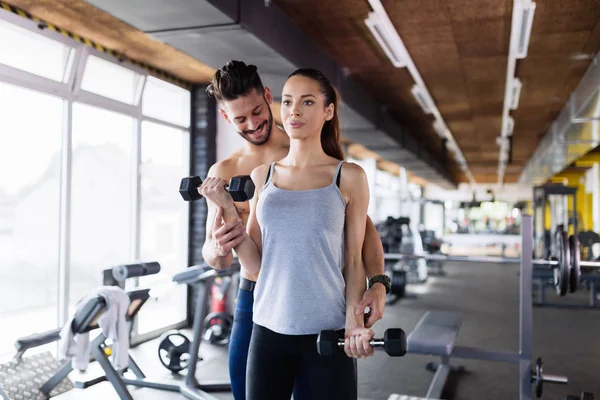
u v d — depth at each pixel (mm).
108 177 4828
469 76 5836
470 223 23812
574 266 2742
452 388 3832
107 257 4852
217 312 5199
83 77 4320
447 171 16125
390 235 8414
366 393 3721
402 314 6703
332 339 1200
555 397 3625
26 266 3980
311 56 4492
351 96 5859
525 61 5320
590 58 5191
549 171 12336
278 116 6391
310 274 1284
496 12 3984
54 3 3449
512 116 8305
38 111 3973
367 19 4055
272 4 3586
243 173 1920
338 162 1366
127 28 3939
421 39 4621
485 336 5504
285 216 1302
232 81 1691
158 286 3693
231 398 3635
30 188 3963
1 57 3551
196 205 5746
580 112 5961
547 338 5410
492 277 11023
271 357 1344
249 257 1444
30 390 3396
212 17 2918
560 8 3930
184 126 5703
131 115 4887
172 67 5074
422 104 7113
